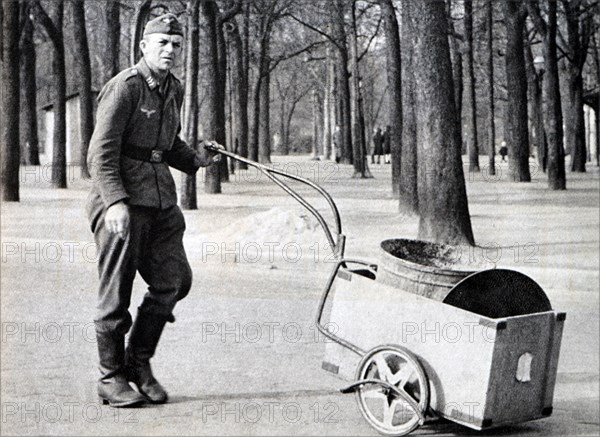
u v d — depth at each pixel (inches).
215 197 829.2
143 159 221.9
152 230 223.9
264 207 721.0
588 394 248.8
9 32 727.1
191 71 689.0
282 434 194.7
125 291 219.3
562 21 1306.6
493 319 197.8
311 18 1373.0
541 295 214.5
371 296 215.2
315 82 2110.0
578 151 1343.5
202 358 262.8
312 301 360.2
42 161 1267.2
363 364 208.5
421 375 200.2
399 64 795.4
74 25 920.9
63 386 229.1
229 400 222.4
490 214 695.7
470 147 1247.5
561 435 210.1
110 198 212.2
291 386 238.5
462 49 1217.4
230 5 1045.8
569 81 1397.6
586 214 690.8
